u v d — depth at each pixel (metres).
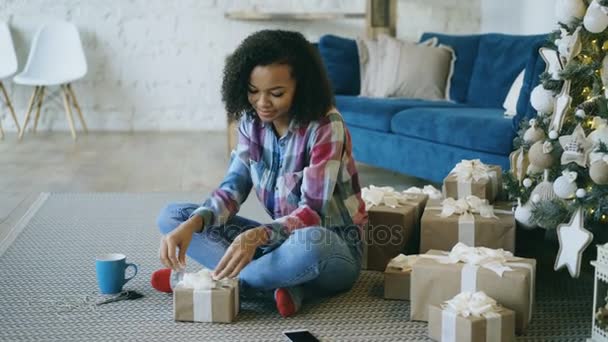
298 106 2.08
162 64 6.02
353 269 2.24
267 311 2.19
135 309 2.21
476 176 2.63
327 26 6.05
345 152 2.18
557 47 2.34
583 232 2.06
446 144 3.61
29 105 5.72
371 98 4.55
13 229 3.11
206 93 6.09
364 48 4.82
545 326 2.08
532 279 2.06
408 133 3.85
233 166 2.26
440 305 1.99
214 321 2.10
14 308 2.22
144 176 4.29
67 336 2.01
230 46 6.04
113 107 6.02
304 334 1.99
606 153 2.01
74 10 5.87
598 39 2.17
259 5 6.01
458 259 2.09
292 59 2.02
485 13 5.91
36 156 4.88
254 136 2.20
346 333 2.03
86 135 5.78
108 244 2.92
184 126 6.12
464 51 4.69
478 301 1.90
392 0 5.48
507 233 2.35
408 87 4.62
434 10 6.04
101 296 2.31
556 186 2.15
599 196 2.05
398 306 2.23
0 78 5.59
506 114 3.71
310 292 2.24
